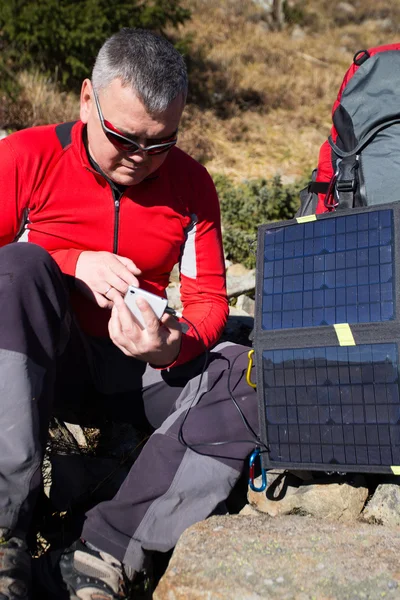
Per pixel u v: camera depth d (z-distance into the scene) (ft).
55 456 8.13
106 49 6.70
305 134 29.96
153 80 6.47
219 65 36.83
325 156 9.13
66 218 7.41
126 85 6.51
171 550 7.14
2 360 5.99
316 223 7.22
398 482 7.28
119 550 6.37
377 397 6.38
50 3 27.20
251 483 7.07
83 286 7.07
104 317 7.57
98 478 8.12
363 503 7.25
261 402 6.88
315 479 7.40
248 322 12.23
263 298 7.13
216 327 7.81
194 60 35.17
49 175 7.32
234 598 5.72
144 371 7.72
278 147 28.09
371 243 6.79
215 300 8.04
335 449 6.59
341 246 6.97
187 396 7.26
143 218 7.51
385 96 8.62
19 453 5.93
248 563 6.02
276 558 6.03
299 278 7.05
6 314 6.06
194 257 8.00
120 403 8.02
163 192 7.57
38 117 24.54
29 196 7.35
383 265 6.63
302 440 6.72
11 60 27.96
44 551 7.00
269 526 6.59
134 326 6.66
